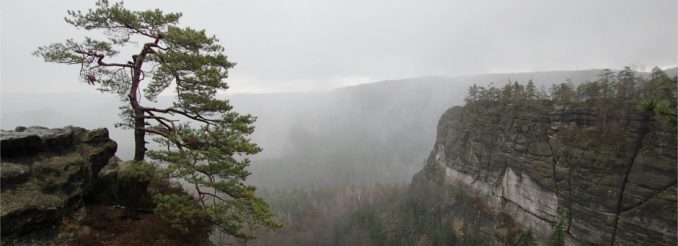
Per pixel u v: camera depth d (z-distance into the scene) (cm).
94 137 1556
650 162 4541
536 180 6225
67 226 1222
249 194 1310
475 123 8619
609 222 4891
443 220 8988
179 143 1336
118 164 1673
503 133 7438
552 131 6125
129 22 1403
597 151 5212
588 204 5209
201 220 1508
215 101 1399
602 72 5406
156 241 1307
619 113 5084
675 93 4378
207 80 1306
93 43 1426
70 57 1367
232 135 1333
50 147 1333
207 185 1223
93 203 1485
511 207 6981
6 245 1048
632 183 4681
